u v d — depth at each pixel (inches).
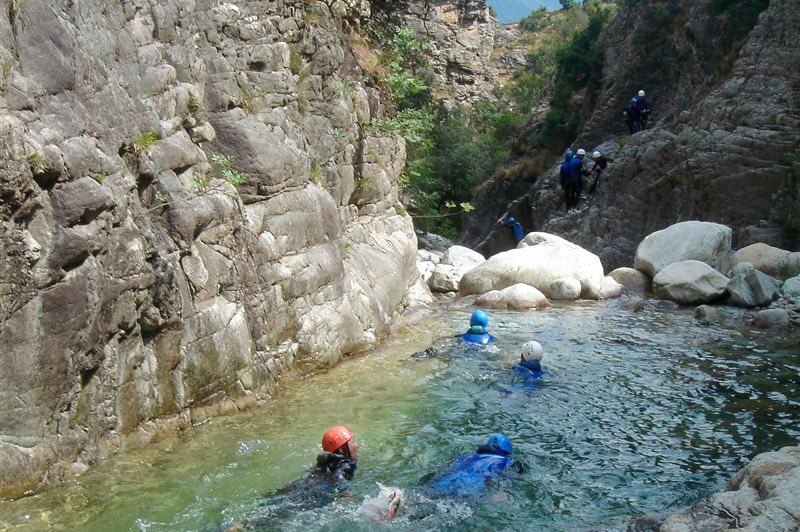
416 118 593.3
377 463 286.0
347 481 263.4
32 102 249.1
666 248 637.3
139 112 315.0
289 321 386.3
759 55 884.0
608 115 1355.8
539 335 483.2
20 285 237.3
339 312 423.5
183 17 365.7
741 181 840.9
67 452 257.1
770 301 552.7
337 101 506.0
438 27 2160.4
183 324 311.4
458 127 1646.2
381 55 633.0
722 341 461.1
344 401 354.0
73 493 248.2
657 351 441.4
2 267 232.5
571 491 262.5
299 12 483.8
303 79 482.6
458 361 420.2
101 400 272.8
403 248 564.4
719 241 633.6
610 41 1455.5
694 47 1165.1
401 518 241.0
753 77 877.8
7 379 236.8
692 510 213.2
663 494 260.1
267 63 430.6
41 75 255.8
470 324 483.2
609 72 1432.1
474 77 2230.6
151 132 319.0
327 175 486.3
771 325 494.9
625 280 634.8
